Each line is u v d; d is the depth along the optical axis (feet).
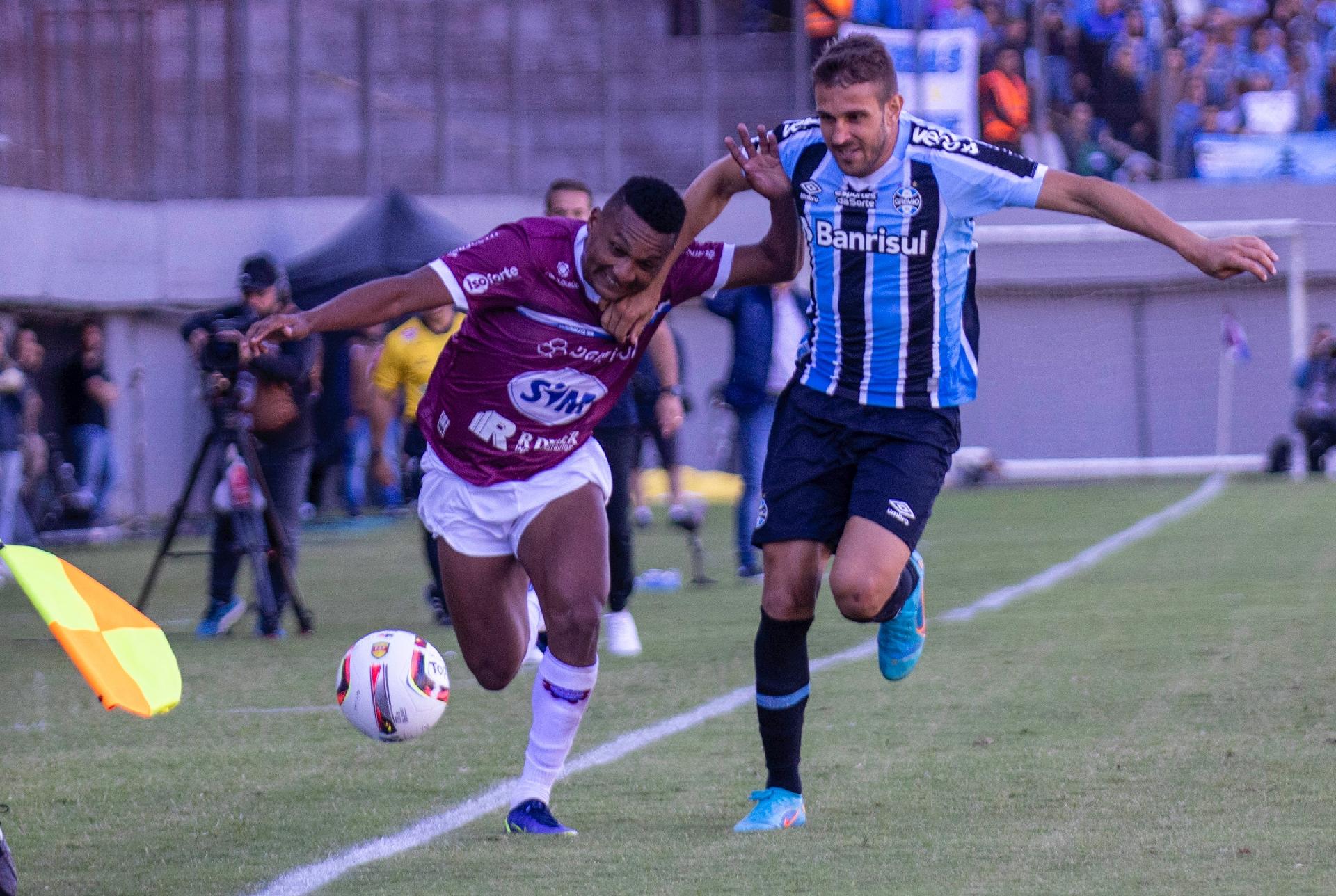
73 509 131.95
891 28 186.70
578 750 43.65
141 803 38.14
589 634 35.19
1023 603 74.23
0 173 159.02
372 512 160.04
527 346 34.60
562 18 198.08
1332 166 189.26
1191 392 188.34
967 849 31.81
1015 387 189.06
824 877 29.84
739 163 36.58
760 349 85.05
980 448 188.34
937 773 39.27
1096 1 189.06
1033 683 52.19
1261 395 187.21
